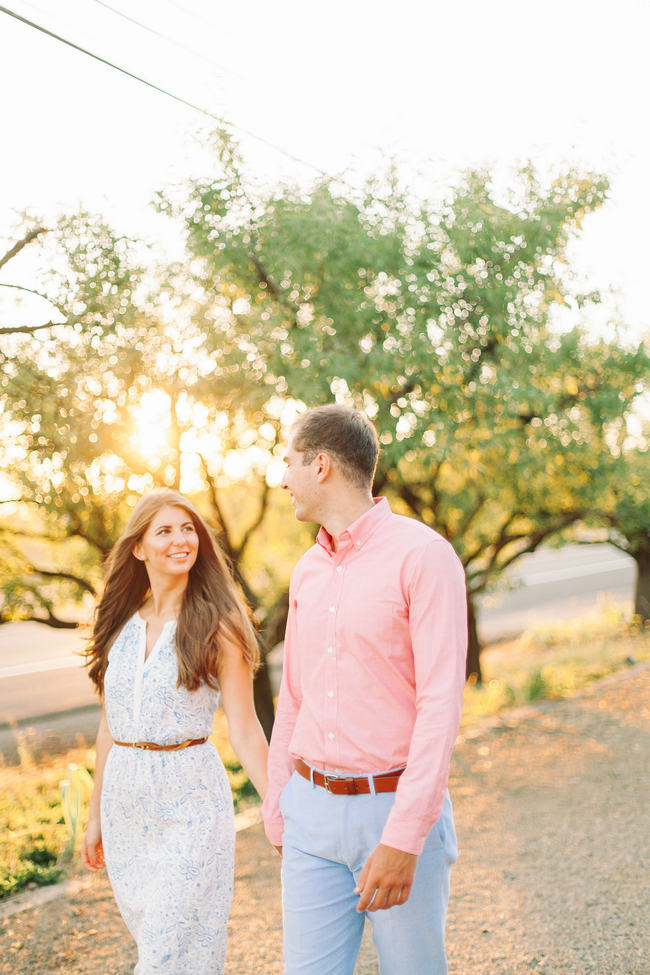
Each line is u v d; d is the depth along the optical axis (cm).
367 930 391
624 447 988
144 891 240
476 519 1121
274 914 409
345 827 196
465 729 848
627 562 3538
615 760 699
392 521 201
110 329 620
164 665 244
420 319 643
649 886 420
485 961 350
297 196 640
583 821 539
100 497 690
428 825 176
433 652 183
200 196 629
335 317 634
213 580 260
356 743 196
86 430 600
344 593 199
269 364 613
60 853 506
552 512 1060
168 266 655
